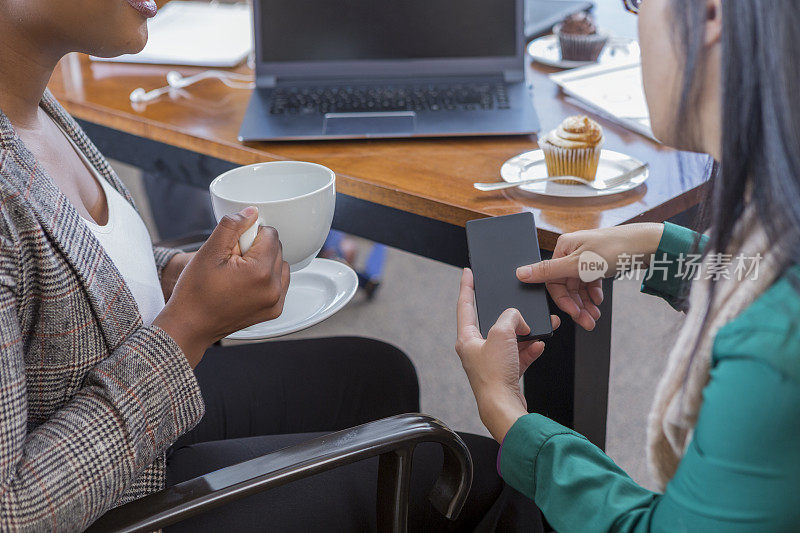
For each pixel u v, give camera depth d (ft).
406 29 4.62
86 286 2.35
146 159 4.54
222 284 2.45
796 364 1.68
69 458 2.19
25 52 2.62
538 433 2.36
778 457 1.72
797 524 1.76
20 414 2.12
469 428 5.90
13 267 2.16
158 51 5.36
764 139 1.68
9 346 2.10
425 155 3.90
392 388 3.55
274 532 2.69
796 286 1.71
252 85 4.92
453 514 2.68
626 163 3.63
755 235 1.85
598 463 2.31
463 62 4.66
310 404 3.51
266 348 3.78
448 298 7.53
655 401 2.21
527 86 4.57
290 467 2.36
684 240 2.87
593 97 4.39
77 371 2.40
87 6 2.45
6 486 2.06
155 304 2.89
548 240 3.12
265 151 3.98
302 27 4.62
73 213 2.43
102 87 4.90
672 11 1.86
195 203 7.23
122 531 2.22
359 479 2.89
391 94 4.48
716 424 1.79
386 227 3.69
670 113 2.02
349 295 3.16
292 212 2.60
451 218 3.40
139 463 2.33
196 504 2.28
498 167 3.74
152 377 2.36
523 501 2.95
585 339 3.41
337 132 4.05
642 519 2.05
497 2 4.58
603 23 5.79
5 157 2.27
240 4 6.43
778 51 1.60
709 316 1.95
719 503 1.79
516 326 2.63
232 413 3.47
